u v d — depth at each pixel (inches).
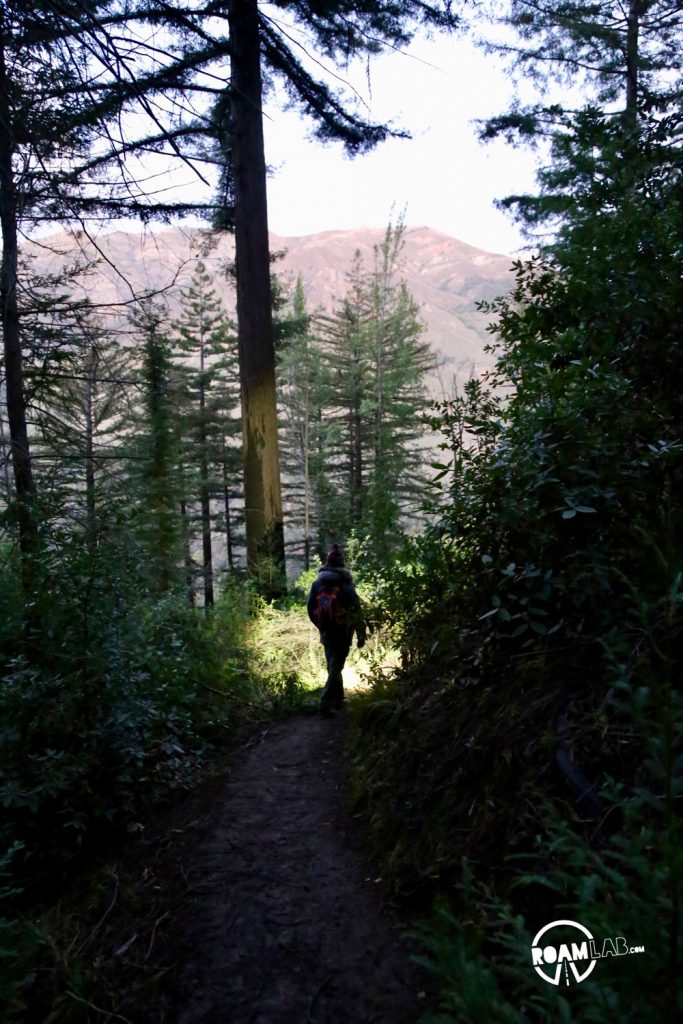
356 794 159.0
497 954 84.1
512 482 122.4
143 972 109.4
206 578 534.9
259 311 436.1
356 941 109.3
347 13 356.2
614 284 146.8
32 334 219.9
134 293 209.3
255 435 439.2
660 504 105.1
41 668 163.8
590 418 122.3
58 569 165.6
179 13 143.0
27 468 219.5
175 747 184.4
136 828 158.6
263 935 115.6
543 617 126.8
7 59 138.3
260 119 422.3
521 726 115.4
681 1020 43.4
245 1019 97.6
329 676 242.2
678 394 133.0
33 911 131.0
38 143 157.2
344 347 1318.9
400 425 839.1
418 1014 90.7
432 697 157.8
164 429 423.2
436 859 113.6
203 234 449.4
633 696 54.2
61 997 104.6
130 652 174.6
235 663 281.3
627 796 85.3
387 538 239.0
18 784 144.9
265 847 146.3
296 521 1322.6
